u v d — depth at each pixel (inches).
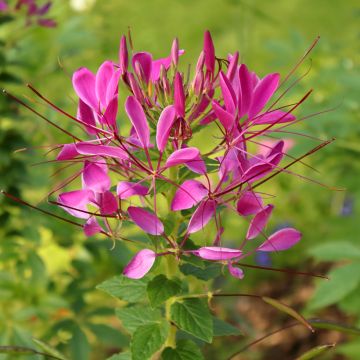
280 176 67.1
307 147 44.0
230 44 97.7
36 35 52.1
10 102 44.6
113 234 26.5
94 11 65.2
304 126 45.6
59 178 46.2
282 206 67.4
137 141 26.5
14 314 42.4
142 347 27.1
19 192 43.8
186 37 100.9
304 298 60.7
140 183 26.4
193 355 27.6
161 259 26.5
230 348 53.8
